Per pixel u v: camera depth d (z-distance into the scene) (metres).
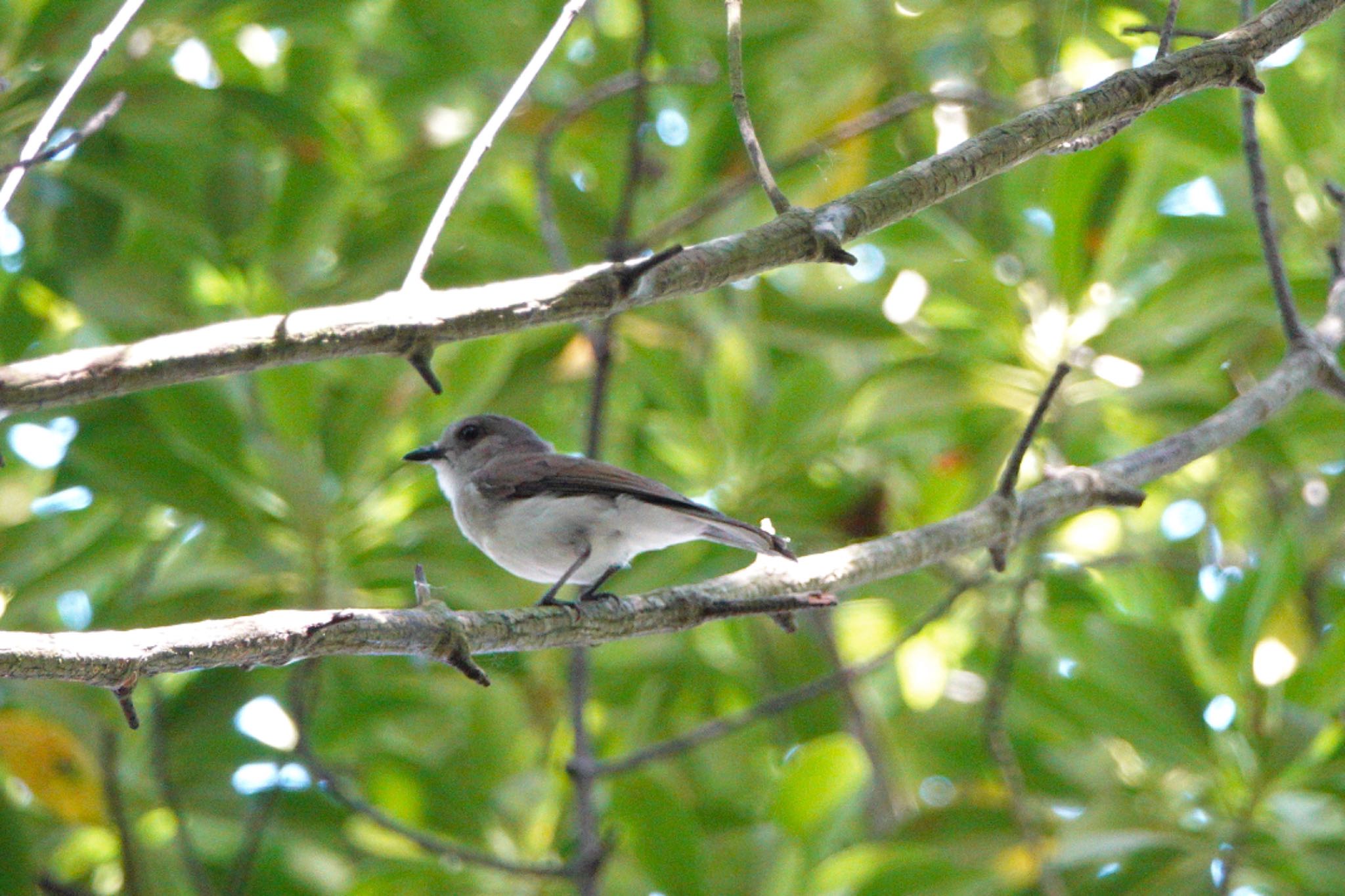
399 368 10.88
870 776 11.46
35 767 10.52
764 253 5.59
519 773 12.88
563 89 13.99
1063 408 11.87
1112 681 10.40
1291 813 10.19
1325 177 12.14
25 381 4.21
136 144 11.62
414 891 11.20
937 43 13.11
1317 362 8.42
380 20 14.66
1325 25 13.12
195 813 10.91
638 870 10.66
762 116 12.91
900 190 5.94
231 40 13.34
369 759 11.88
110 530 11.52
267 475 10.73
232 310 11.76
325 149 11.66
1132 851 10.01
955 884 10.00
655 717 13.18
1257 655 10.65
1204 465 14.55
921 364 11.98
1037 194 12.98
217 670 10.80
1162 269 12.83
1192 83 6.41
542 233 11.52
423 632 5.62
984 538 7.45
